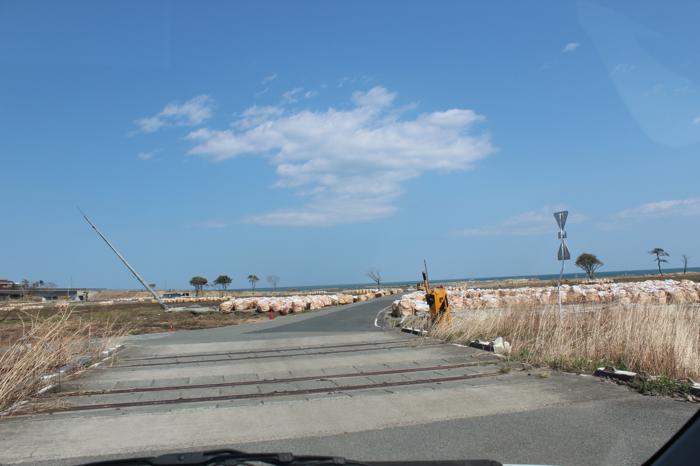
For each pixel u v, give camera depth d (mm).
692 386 8242
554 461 5484
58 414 7746
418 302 25266
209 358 13484
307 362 12352
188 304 52594
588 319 13062
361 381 9930
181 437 6562
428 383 9586
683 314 11969
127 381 10297
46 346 10367
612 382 9227
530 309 15672
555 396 8305
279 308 35250
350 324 23141
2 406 8031
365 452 5895
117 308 43344
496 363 11406
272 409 7895
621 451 5746
